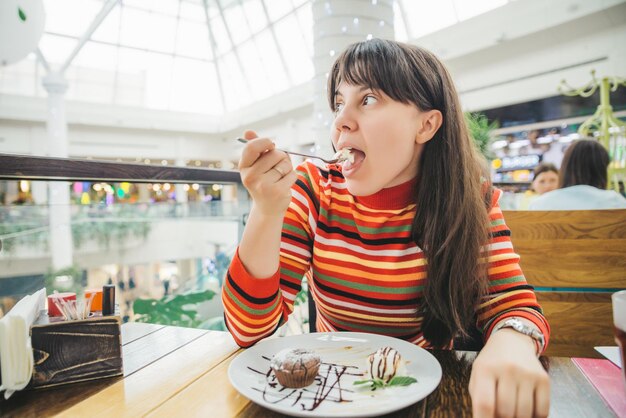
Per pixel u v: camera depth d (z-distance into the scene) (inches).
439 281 26.6
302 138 362.9
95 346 20.7
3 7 69.1
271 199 21.7
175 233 125.9
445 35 225.6
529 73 191.0
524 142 214.4
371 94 23.8
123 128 430.0
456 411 16.8
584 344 36.1
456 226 26.2
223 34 390.3
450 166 26.6
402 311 28.8
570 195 66.9
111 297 22.3
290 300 28.6
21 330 19.2
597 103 185.8
